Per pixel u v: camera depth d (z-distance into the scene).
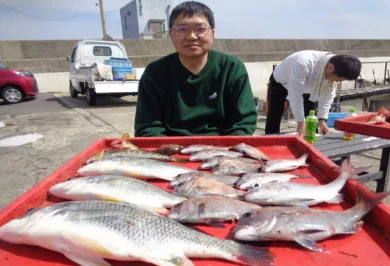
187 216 1.31
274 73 4.57
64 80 16.31
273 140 2.28
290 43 23.25
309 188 1.50
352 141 3.50
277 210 1.27
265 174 1.71
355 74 3.55
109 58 11.85
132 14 28.58
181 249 1.10
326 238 1.19
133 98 13.25
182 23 2.29
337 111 8.16
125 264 1.09
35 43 16.61
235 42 21.09
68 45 17.47
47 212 1.22
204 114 2.63
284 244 1.17
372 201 1.28
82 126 7.57
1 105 11.30
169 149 2.13
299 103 3.98
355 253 1.11
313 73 3.89
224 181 1.68
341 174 1.56
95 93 10.45
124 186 1.51
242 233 1.17
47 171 4.61
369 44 25.78
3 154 5.46
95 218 1.17
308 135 3.46
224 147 2.26
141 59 17.47
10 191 3.93
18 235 1.15
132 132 6.89
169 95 2.62
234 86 2.65
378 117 2.98
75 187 1.50
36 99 12.95
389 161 3.47
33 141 6.28
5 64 15.20
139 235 1.12
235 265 1.07
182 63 2.52
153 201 1.45
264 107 9.02
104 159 1.87
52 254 1.14
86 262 1.09
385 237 1.20
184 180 1.66
